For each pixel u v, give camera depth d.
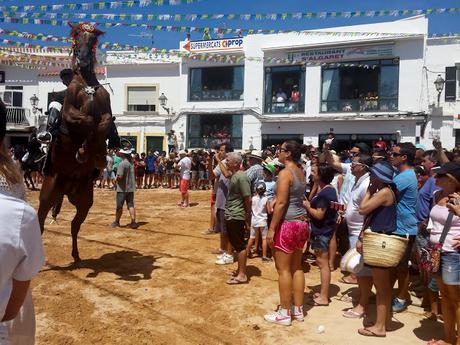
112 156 21.70
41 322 5.39
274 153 13.22
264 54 28.97
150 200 17.53
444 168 4.75
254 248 9.12
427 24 25.28
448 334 4.85
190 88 30.86
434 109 25.06
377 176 5.08
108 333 5.14
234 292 6.62
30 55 20.67
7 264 2.01
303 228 5.49
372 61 26.58
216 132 30.48
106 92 6.76
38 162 7.54
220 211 8.28
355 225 6.34
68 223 11.90
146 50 14.55
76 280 6.96
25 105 33.09
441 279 4.73
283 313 5.55
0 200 2.03
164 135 31.45
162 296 6.39
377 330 5.24
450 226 4.67
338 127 27.33
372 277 5.57
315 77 27.83
